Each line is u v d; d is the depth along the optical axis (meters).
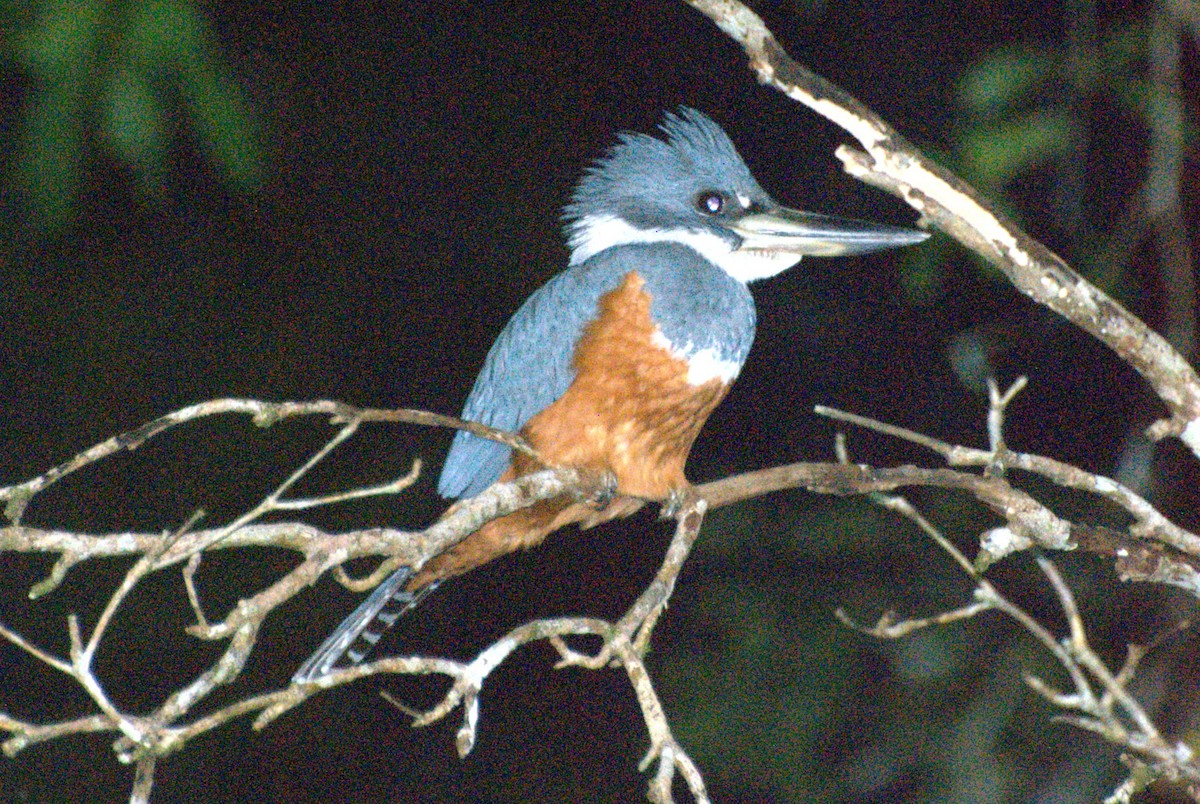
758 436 12.20
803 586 11.08
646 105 12.79
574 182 12.95
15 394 12.63
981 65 8.22
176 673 11.85
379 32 13.00
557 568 12.65
